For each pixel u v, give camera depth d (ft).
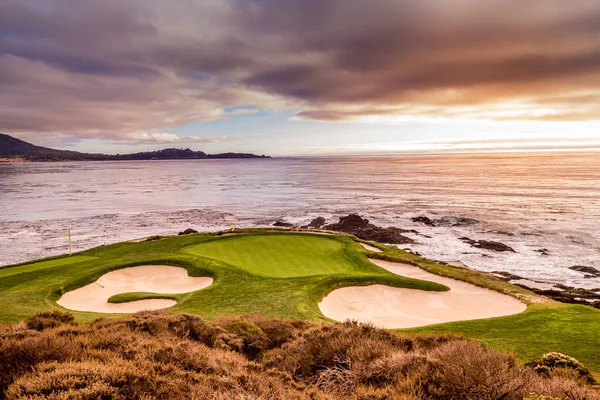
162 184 508.12
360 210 260.21
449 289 82.38
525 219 211.82
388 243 169.37
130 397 19.04
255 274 85.05
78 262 99.25
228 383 22.04
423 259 106.42
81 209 274.36
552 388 21.88
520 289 81.41
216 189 433.07
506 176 531.91
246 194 376.68
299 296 71.56
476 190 362.94
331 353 29.25
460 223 207.92
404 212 246.88
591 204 258.78
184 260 95.45
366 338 32.04
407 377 22.45
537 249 153.99
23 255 151.53
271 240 114.93
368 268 91.71
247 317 46.16
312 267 91.56
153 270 92.79
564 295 102.06
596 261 136.46
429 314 70.13
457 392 20.75
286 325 41.68
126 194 377.09
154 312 44.34
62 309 66.44
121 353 26.86
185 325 38.60
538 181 439.63
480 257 144.77
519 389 20.81
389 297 77.87
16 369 22.13
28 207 281.13
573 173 557.33
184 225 219.41
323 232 141.69
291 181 545.44
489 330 55.11
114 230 203.31
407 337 35.86
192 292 76.48
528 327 56.03
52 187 451.53
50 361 23.20
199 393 19.97
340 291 78.48
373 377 24.61
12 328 36.11
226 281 80.74
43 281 82.33
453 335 40.14
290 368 28.12
